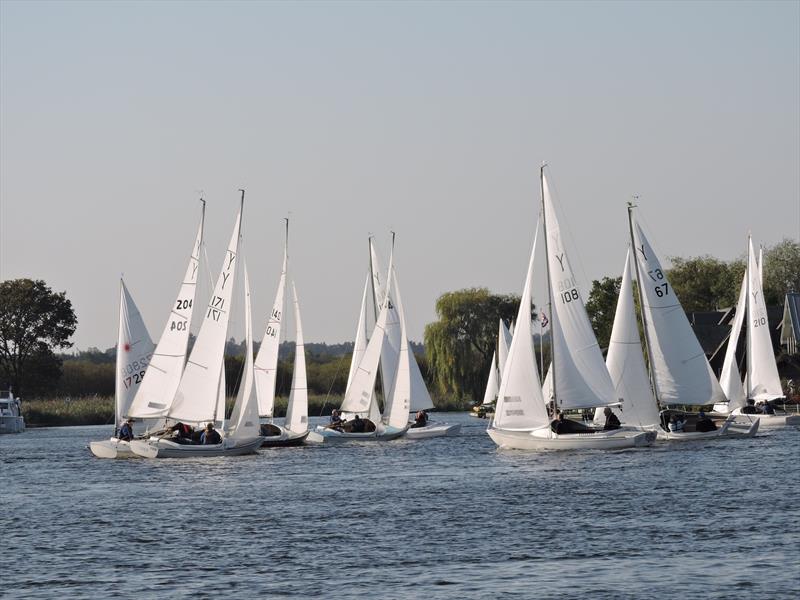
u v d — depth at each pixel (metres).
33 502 115.38
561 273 162.00
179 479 137.88
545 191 162.00
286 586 71.50
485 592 68.81
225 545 86.44
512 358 162.50
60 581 74.06
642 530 88.06
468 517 97.50
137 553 83.62
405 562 78.12
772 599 65.50
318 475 141.38
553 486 119.38
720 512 96.19
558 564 76.06
